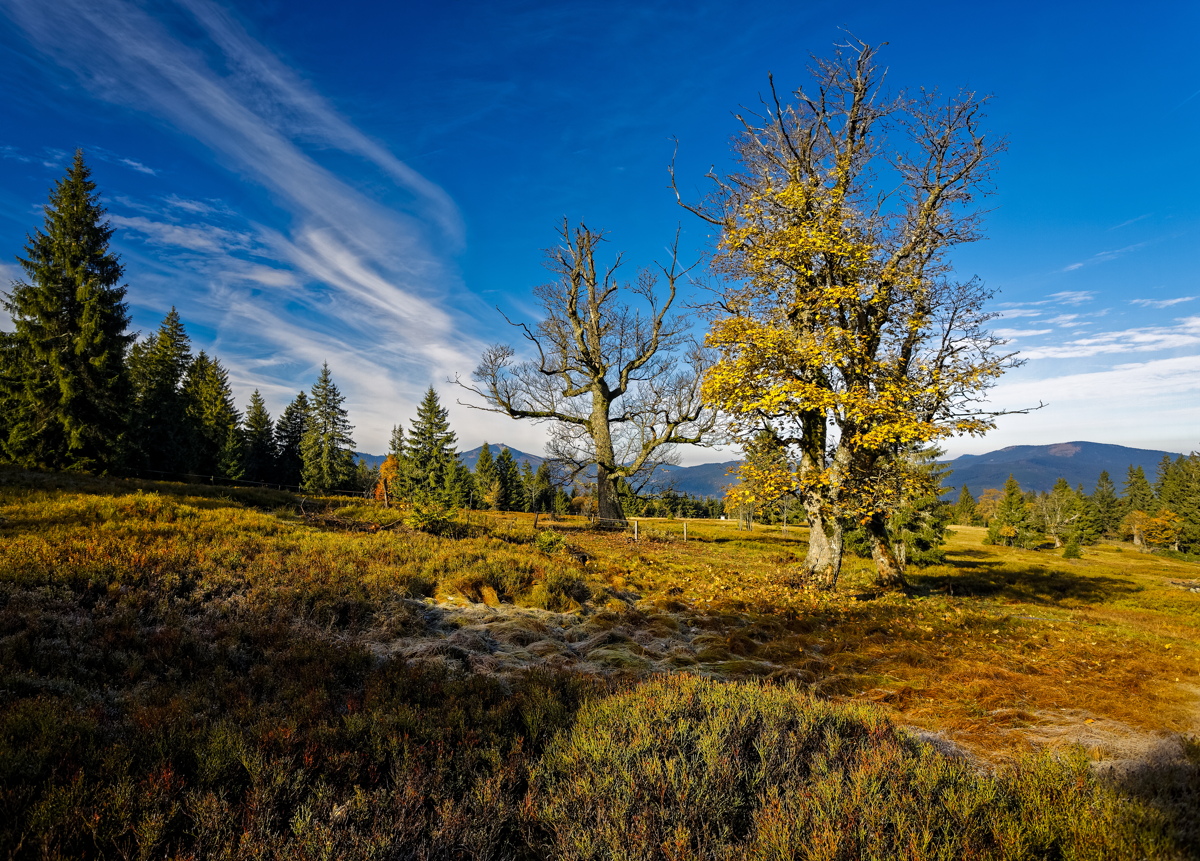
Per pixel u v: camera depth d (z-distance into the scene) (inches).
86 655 253.6
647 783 174.7
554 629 410.0
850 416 569.6
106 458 1178.0
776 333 595.5
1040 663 379.2
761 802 175.2
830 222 619.8
